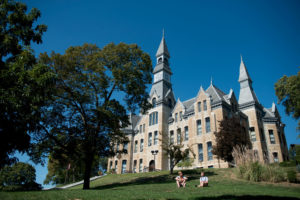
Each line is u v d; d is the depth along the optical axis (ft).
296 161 84.02
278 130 152.15
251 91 161.79
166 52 197.16
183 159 97.55
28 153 70.08
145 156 160.66
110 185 88.43
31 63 50.03
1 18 57.47
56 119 75.97
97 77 82.69
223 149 98.12
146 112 97.55
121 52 89.56
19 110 44.62
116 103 82.48
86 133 78.33
